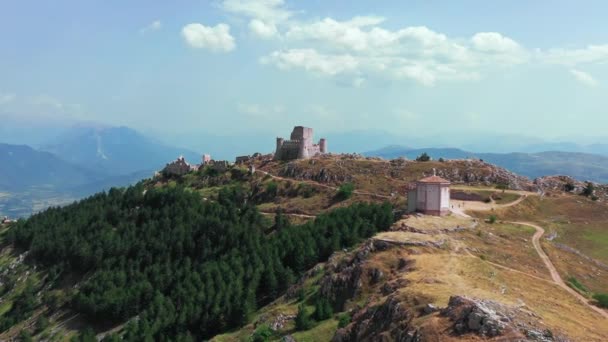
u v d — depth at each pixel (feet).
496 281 366.84
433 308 283.38
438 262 405.18
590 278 451.94
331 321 406.21
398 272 412.98
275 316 461.37
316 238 616.80
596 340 244.83
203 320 530.27
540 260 473.67
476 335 241.76
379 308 335.06
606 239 592.19
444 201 611.88
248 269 608.19
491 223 592.19
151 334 546.67
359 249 478.18
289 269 565.94
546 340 233.55
